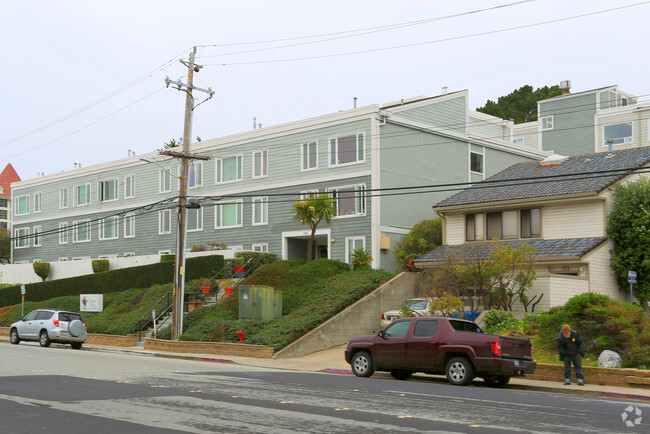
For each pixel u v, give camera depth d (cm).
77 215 5638
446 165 4134
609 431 1035
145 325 3441
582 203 3117
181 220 3111
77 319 3306
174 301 3098
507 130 4825
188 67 3128
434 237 3653
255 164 4303
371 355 1995
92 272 4938
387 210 3750
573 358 1878
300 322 2812
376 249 3647
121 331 3431
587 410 1292
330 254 3844
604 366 1981
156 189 4991
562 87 6078
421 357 1878
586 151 5706
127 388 1505
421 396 1455
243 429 1006
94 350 3184
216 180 4531
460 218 3522
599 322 2166
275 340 2688
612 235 3050
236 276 3781
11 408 1205
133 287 4206
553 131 5944
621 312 2128
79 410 1184
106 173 5409
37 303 4550
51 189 5925
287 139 4138
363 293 3073
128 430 996
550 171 3553
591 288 2941
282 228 4109
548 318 2291
